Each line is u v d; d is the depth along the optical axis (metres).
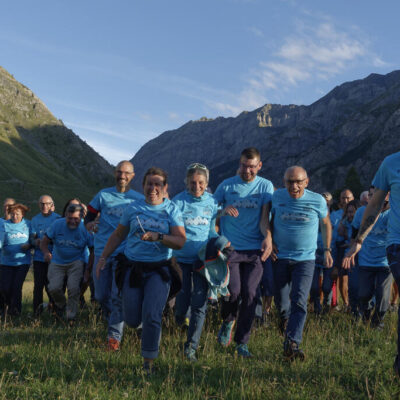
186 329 6.48
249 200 5.90
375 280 7.36
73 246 7.76
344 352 5.50
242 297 5.54
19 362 4.86
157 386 4.25
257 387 4.15
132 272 4.77
